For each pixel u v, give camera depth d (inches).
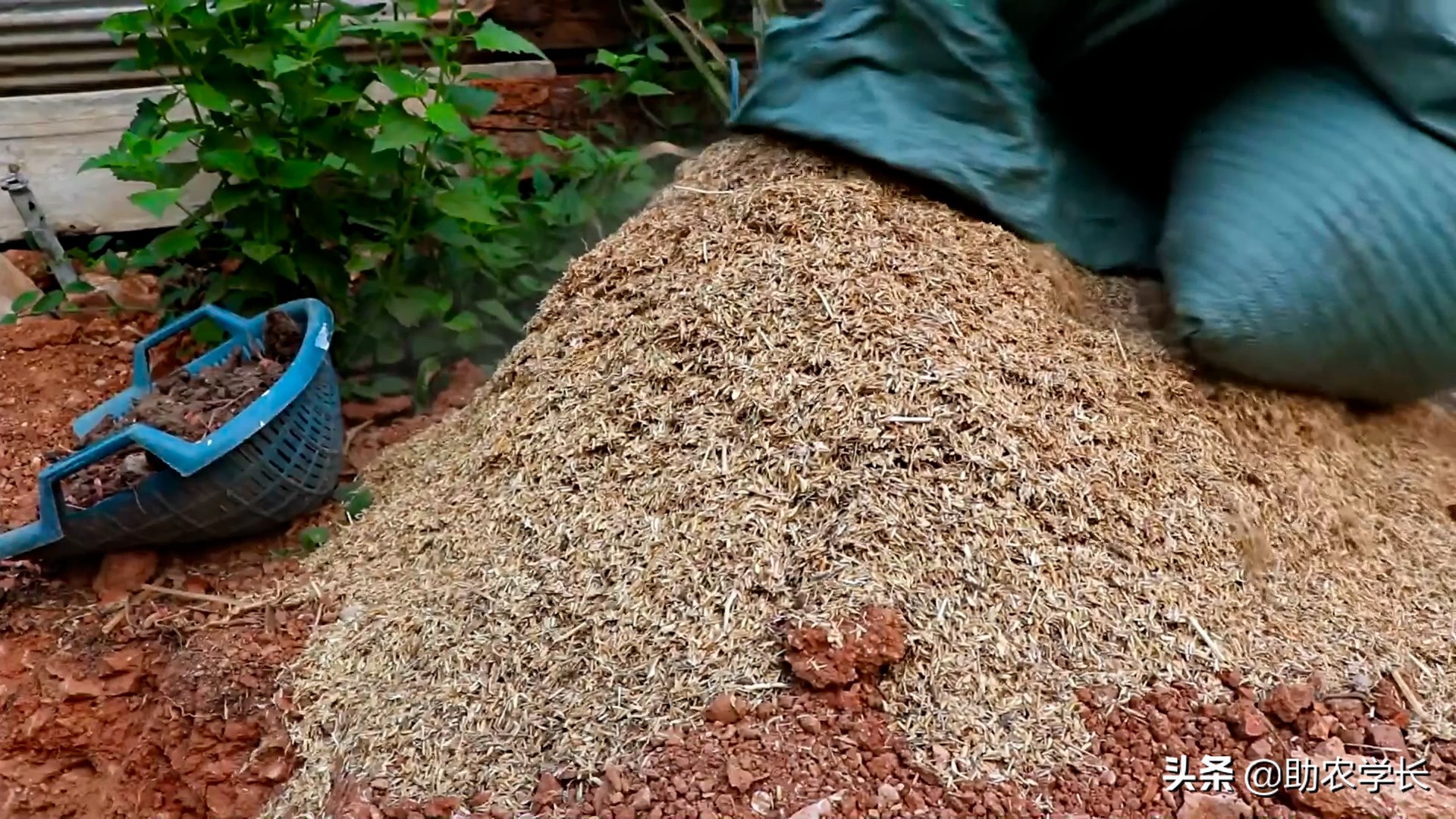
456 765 63.9
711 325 73.5
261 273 91.8
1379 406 80.6
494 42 82.7
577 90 119.3
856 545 65.5
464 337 97.3
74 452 82.0
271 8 85.1
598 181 105.3
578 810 60.9
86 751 73.3
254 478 76.9
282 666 71.6
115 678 73.7
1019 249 79.4
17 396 94.1
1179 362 75.5
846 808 59.6
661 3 125.0
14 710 73.3
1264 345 72.9
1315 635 66.7
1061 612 64.8
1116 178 87.0
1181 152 81.6
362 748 66.1
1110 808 59.9
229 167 83.9
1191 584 66.9
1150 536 67.7
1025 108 81.4
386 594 73.4
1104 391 72.4
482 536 72.6
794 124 84.5
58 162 105.9
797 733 61.9
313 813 64.7
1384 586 70.4
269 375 81.2
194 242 88.9
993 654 63.6
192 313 86.7
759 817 59.4
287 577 77.3
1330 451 75.5
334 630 72.5
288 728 68.9
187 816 70.2
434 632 69.2
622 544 68.5
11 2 102.7
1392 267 72.4
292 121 88.6
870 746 61.5
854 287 73.5
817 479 67.7
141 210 107.7
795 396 70.2
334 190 91.4
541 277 104.0
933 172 80.3
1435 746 62.7
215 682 71.5
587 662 65.4
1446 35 71.3
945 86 82.5
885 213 78.8
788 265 75.1
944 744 61.6
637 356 74.5
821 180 81.4
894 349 71.2
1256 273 72.9
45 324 100.0
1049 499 67.4
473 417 82.1
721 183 84.8
